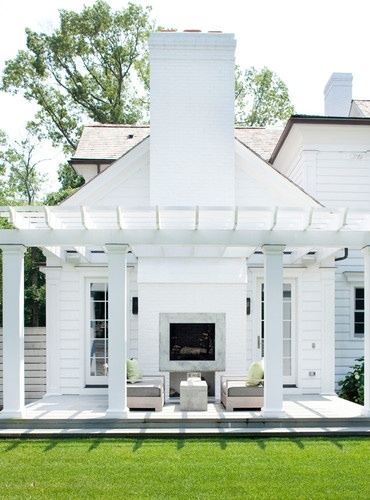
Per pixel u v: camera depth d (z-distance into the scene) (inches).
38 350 550.6
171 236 360.2
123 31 1218.0
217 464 269.9
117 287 356.5
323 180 563.5
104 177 481.4
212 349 442.3
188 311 457.1
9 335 351.9
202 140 465.7
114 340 351.6
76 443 310.8
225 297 459.2
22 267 359.9
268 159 662.5
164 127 465.4
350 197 563.2
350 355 550.3
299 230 362.9
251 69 1258.6
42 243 357.4
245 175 491.2
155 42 467.8
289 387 482.9
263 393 380.2
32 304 1052.5
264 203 489.1
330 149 565.3
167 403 422.6
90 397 457.4
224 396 398.6
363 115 597.6
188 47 469.1
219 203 461.1
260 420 340.8
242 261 461.1
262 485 241.0
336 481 245.8
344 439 320.8
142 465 268.4
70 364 477.7
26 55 1211.2
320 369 481.7
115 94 1228.5
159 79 467.8
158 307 457.4
